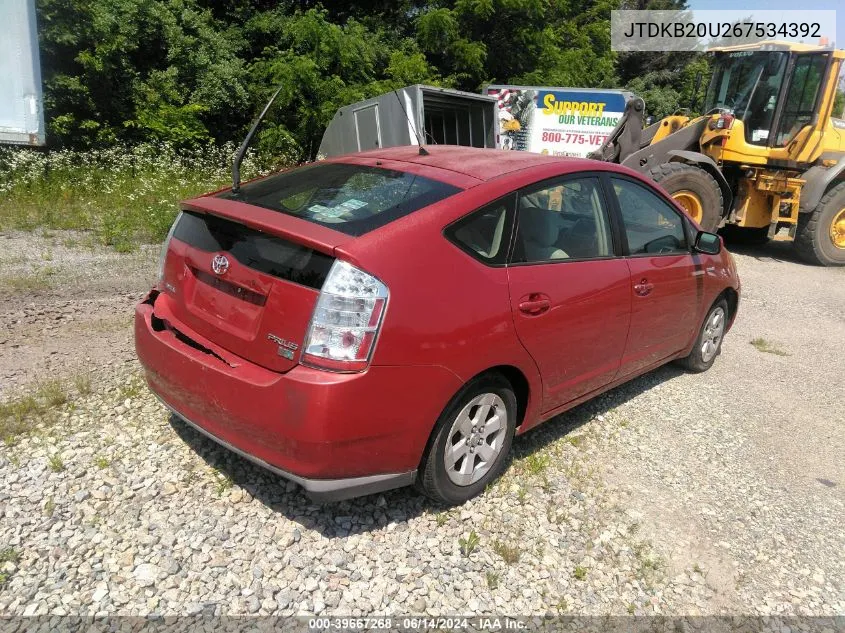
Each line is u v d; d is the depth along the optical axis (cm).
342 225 275
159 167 1095
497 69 1906
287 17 1689
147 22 1351
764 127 1060
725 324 547
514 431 340
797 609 284
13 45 599
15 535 269
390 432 269
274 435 259
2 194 891
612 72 2178
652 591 284
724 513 345
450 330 279
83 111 1266
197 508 296
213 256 292
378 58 1703
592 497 343
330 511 304
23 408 352
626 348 403
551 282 332
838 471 403
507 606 265
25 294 548
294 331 259
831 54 990
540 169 350
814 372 568
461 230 297
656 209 432
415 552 286
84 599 243
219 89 1441
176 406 304
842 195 1077
